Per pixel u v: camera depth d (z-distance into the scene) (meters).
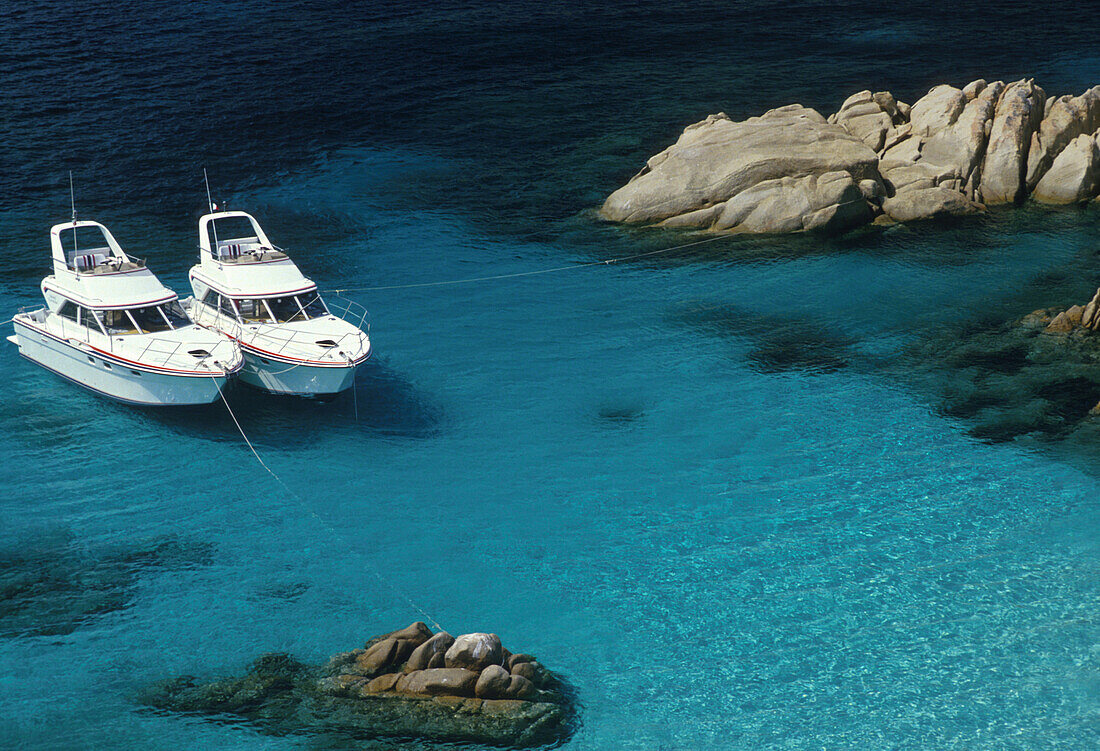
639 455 31.00
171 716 21.25
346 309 39.78
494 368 35.91
